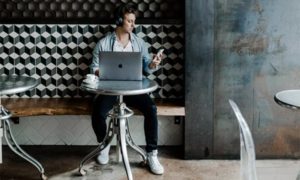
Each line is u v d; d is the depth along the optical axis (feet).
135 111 14.23
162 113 14.48
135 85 12.35
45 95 15.83
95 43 15.48
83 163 13.30
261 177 10.31
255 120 14.58
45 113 14.23
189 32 14.16
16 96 15.81
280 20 14.03
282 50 14.19
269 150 14.74
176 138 16.02
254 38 14.16
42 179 13.02
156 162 13.64
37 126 15.96
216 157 14.83
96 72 14.14
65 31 15.42
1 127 13.07
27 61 15.60
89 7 15.56
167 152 15.49
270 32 14.11
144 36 15.46
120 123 12.84
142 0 15.53
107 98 13.92
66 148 15.84
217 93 14.48
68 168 13.96
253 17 14.06
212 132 14.67
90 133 16.03
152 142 13.74
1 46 15.48
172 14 15.58
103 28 15.39
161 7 15.53
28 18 15.34
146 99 13.89
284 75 14.33
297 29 14.07
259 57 14.25
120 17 13.98
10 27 15.37
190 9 14.05
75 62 15.61
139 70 12.97
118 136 12.98
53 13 15.60
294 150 14.71
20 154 13.09
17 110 14.10
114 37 14.40
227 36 14.17
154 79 15.75
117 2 15.52
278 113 14.51
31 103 14.98
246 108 14.53
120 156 14.60
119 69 12.96
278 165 14.17
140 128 15.99
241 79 14.39
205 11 14.05
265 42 14.17
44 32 15.43
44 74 15.70
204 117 14.60
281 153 14.75
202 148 14.76
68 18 15.39
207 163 14.49
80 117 15.93
